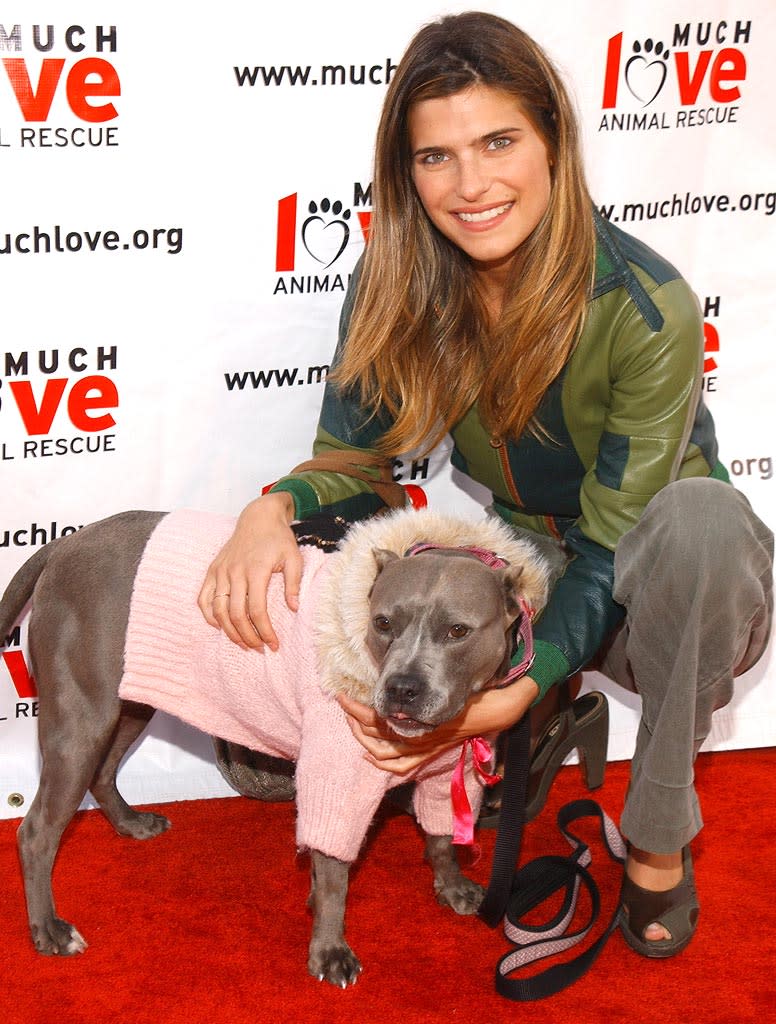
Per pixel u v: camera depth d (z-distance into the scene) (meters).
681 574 2.05
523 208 2.25
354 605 2.11
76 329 2.74
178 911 2.46
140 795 2.96
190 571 2.33
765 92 2.96
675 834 2.14
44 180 2.61
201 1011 2.13
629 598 2.22
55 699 2.37
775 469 3.23
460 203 2.25
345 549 2.21
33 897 2.33
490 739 2.30
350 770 2.12
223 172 2.72
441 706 1.95
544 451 2.52
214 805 2.95
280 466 3.01
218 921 2.42
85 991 2.19
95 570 2.37
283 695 2.22
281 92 2.70
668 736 2.09
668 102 2.91
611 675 2.65
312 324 2.91
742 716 3.16
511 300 2.34
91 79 2.57
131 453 2.88
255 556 2.23
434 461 3.10
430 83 2.17
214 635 2.28
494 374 2.39
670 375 2.28
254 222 2.79
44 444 2.80
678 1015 2.12
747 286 3.11
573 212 2.24
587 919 2.46
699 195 3.02
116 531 2.42
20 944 2.34
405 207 2.40
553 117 2.22
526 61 2.18
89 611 2.35
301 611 2.20
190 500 2.96
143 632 2.32
